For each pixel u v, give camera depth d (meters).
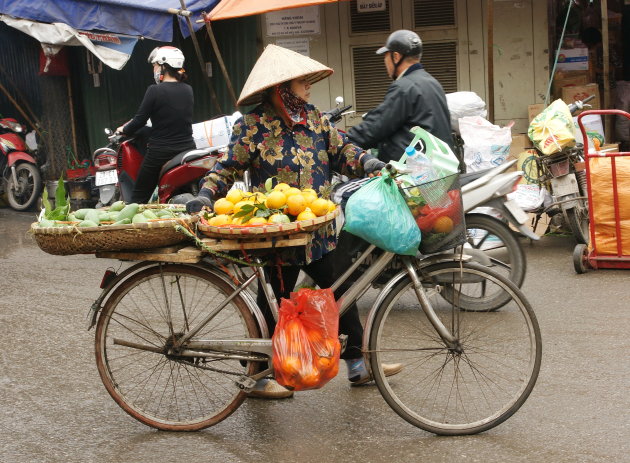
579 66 10.85
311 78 4.16
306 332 3.72
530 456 3.64
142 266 4.04
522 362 4.72
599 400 4.23
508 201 5.71
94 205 11.01
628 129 10.84
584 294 6.16
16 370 4.99
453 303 4.02
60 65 11.36
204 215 3.88
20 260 8.16
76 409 4.38
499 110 10.62
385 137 5.70
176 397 4.44
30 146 11.64
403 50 5.71
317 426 4.06
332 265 4.21
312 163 4.14
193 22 10.07
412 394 4.36
